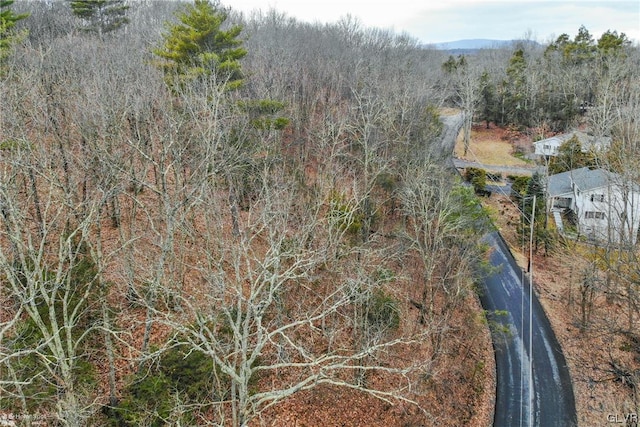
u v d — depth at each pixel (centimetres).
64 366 1177
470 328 2809
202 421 1622
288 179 2603
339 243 2331
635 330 2733
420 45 9675
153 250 2272
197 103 2219
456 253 2542
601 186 3734
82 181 1948
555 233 3666
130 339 1839
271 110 2762
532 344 2827
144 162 2231
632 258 2589
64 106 2112
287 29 6444
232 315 1869
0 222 1728
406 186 2769
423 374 2342
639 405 2338
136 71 2409
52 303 1160
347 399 2144
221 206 2439
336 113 3781
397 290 2555
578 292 3297
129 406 1530
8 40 2516
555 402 2427
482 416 2311
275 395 1115
